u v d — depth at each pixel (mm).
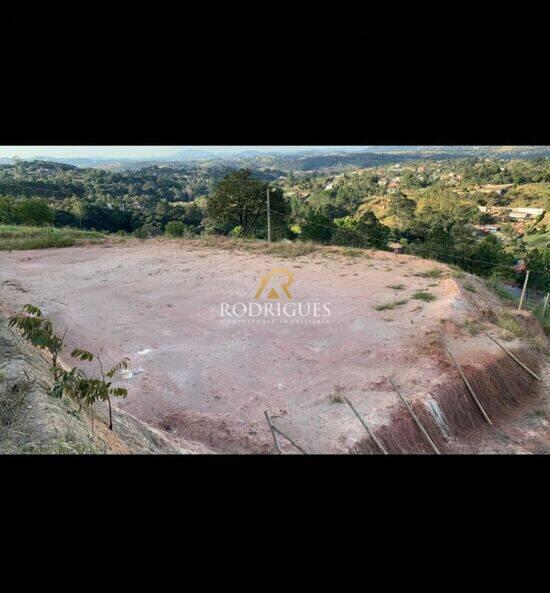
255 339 9164
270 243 17234
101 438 3801
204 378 7816
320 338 9148
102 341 8992
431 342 8656
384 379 7562
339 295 11305
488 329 9344
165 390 7477
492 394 7652
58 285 12289
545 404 7820
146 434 5055
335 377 7742
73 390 4262
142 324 9844
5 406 3537
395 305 10477
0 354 4484
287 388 7492
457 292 10656
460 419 7121
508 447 6723
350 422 6441
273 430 6301
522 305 12125
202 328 9664
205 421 6578
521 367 8375
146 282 12617
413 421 6629
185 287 12164
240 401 7156
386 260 14266
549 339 10414
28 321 4273
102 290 11938
